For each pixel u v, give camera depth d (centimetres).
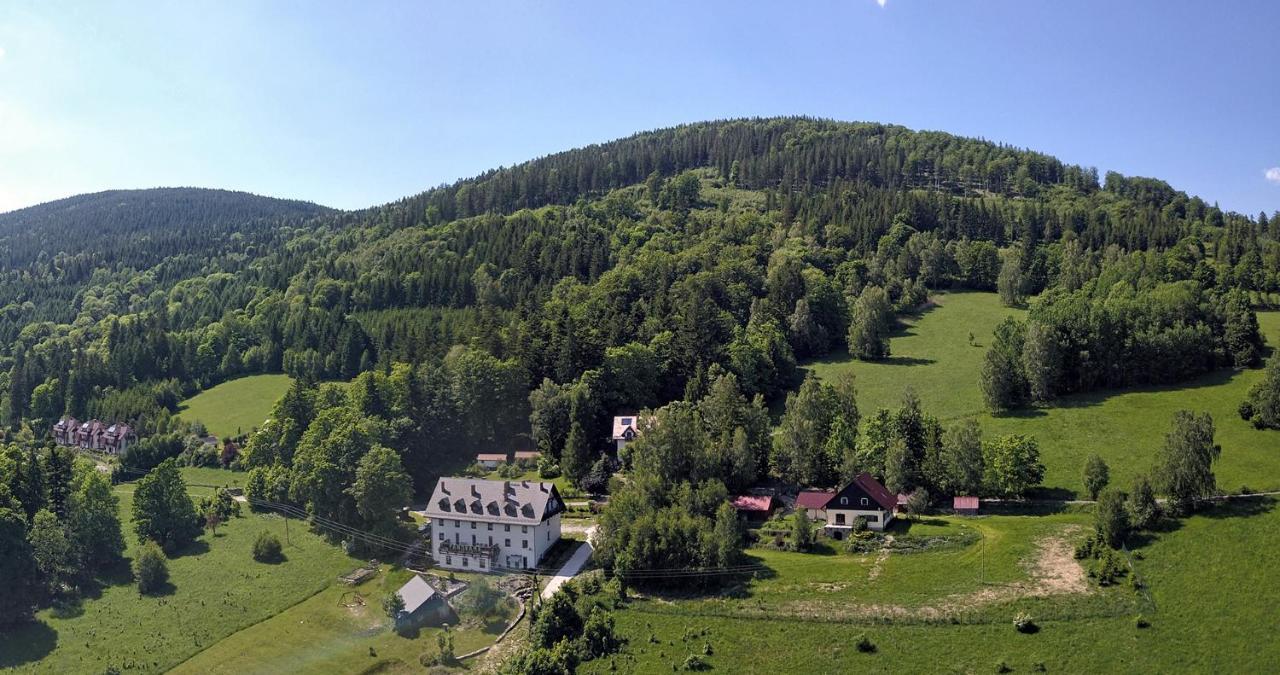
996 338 16475
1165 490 9606
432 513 11244
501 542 10862
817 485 12438
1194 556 8694
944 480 11444
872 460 12075
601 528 10431
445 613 9712
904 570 9488
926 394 15712
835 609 8712
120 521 12475
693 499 10712
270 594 10562
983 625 8162
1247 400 12288
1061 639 7806
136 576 10950
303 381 16200
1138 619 7844
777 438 13700
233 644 9406
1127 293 17225
